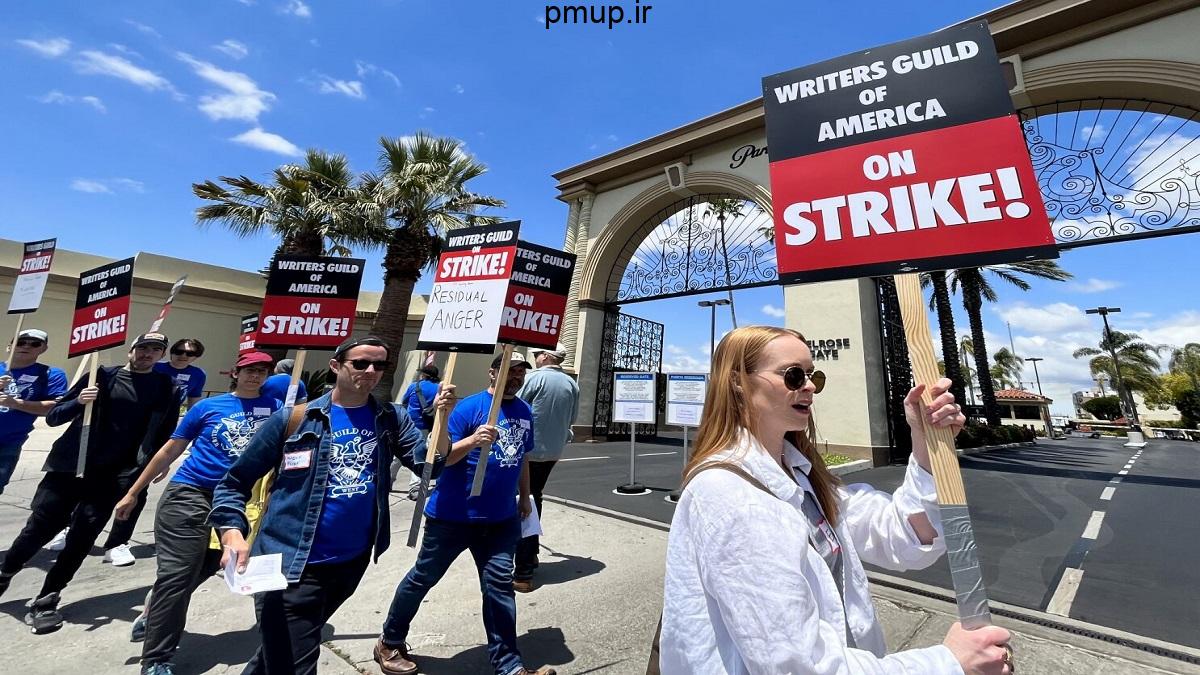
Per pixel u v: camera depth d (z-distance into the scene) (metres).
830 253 1.61
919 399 1.28
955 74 1.60
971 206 1.47
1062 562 4.23
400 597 2.63
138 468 3.48
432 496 2.77
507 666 2.42
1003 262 1.39
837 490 1.41
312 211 13.27
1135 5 8.04
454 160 14.71
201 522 2.64
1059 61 8.63
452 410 3.04
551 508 6.23
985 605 1.05
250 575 1.77
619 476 8.57
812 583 1.01
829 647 0.86
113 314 4.14
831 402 10.24
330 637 2.98
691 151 13.27
